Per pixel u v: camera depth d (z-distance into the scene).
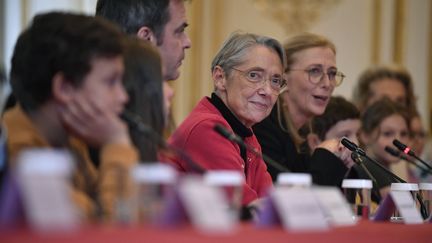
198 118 7.91
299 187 4.79
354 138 10.36
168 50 7.54
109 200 4.53
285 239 4.07
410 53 18.39
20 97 5.16
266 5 17.70
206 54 17.08
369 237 4.80
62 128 5.13
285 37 17.83
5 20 15.27
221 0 17.33
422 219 7.07
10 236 3.23
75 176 5.13
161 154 7.54
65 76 4.95
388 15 18.25
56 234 3.31
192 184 4.09
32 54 5.03
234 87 8.33
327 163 9.12
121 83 5.38
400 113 11.69
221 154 7.71
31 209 3.44
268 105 8.36
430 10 18.48
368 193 7.08
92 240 3.27
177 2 7.54
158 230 3.89
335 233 4.63
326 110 10.29
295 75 10.08
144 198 4.30
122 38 5.27
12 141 5.03
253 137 8.42
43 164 3.50
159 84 5.86
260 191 8.29
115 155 4.71
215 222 4.08
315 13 17.97
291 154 9.49
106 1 7.52
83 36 4.97
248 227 4.62
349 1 18.14
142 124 5.39
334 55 10.27
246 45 8.37
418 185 7.45
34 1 15.23
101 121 4.93
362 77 13.94
